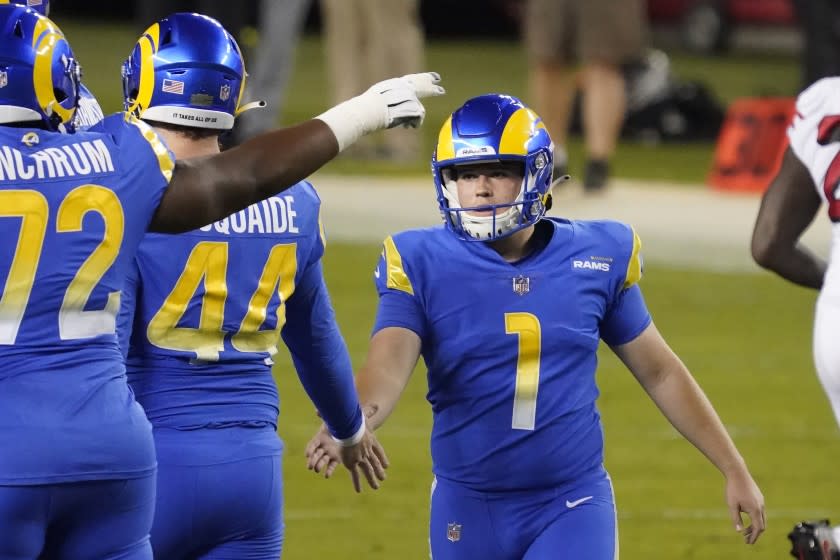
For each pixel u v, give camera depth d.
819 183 15.50
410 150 60.41
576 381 15.32
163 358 14.25
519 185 15.03
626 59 51.16
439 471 15.62
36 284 11.73
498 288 15.20
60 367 11.80
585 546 14.90
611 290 15.55
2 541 11.59
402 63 56.38
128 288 13.94
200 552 14.53
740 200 53.78
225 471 14.16
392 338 15.24
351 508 24.23
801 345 36.19
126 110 14.74
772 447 28.11
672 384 15.77
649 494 25.34
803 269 16.28
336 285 39.91
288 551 21.97
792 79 86.50
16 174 11.78
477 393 15.20
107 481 11.85
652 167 61.09
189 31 14.66
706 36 98.69
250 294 14.47
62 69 12.23
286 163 12.37
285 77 56.09
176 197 12.13
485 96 15.39
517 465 15.13
